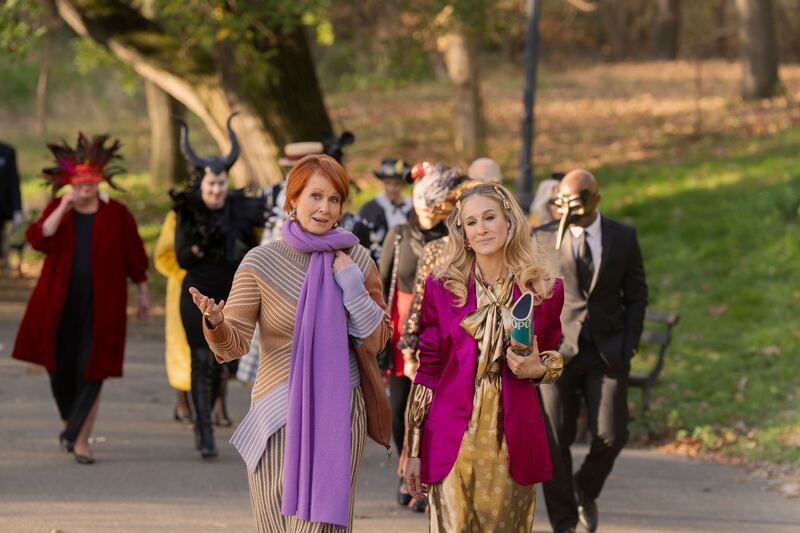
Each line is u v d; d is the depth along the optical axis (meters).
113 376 14.63
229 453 15.48
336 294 8.05
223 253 14.80
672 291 25.11
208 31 28.30
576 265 11.85
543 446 8.59
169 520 12.10
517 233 8.55
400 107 58.28
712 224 28.66
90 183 14.43
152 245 34.34
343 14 36.94
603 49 94.25
